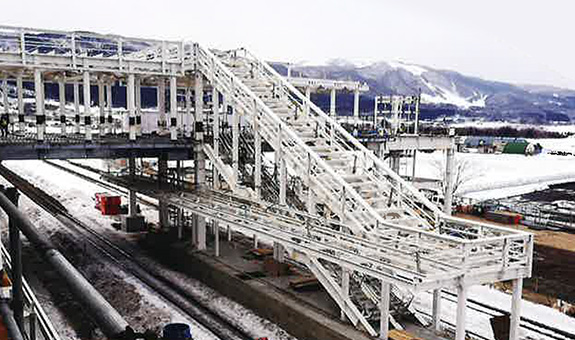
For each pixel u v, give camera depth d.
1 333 4.09
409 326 16.36
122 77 28.98
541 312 18.84
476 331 17.14
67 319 17.08
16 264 4.04
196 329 17.33
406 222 17.42
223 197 23.45
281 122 20.08
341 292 16.34
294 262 22.36
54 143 22.55
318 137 22.12
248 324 18.08
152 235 29.22
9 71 26.11
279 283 19.89
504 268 13.74
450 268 13.23
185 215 34.16
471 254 13.97
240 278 20.42
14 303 4.29
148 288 21.44
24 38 21.97
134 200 32.50
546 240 30.23
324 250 15.68
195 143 25.77
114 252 27.28
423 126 46.59
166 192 25.59
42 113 22.50
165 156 26.28
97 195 40.19
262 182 23.56
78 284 2.31
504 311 18.75
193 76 26.80
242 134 26.45
